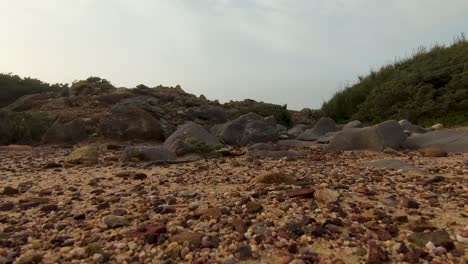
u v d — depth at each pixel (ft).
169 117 25.27
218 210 6.94
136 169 12.39
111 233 6.22
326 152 15.74
